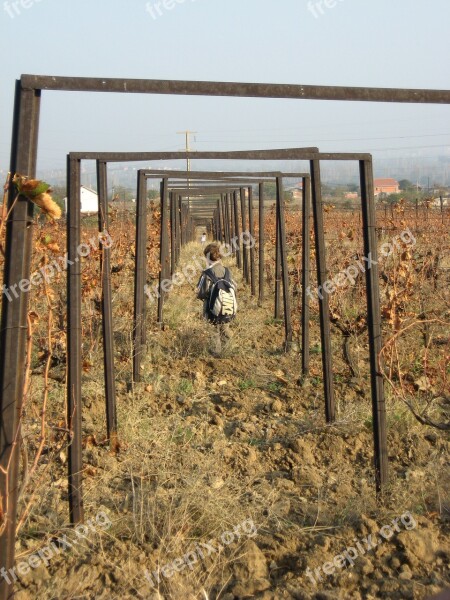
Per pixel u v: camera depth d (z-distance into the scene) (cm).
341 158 532
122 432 586
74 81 325
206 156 644
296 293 1238
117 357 828
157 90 335
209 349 924
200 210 3247
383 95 357
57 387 672
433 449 560
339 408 657
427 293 904
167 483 493
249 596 368
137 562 392
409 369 726
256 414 675
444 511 455
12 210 315
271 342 989
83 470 499
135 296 781
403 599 358
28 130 319
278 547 412
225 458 550
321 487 497
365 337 884
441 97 361
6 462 316
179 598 360
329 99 354
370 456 555
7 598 321
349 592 367
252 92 344
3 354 317
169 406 689
